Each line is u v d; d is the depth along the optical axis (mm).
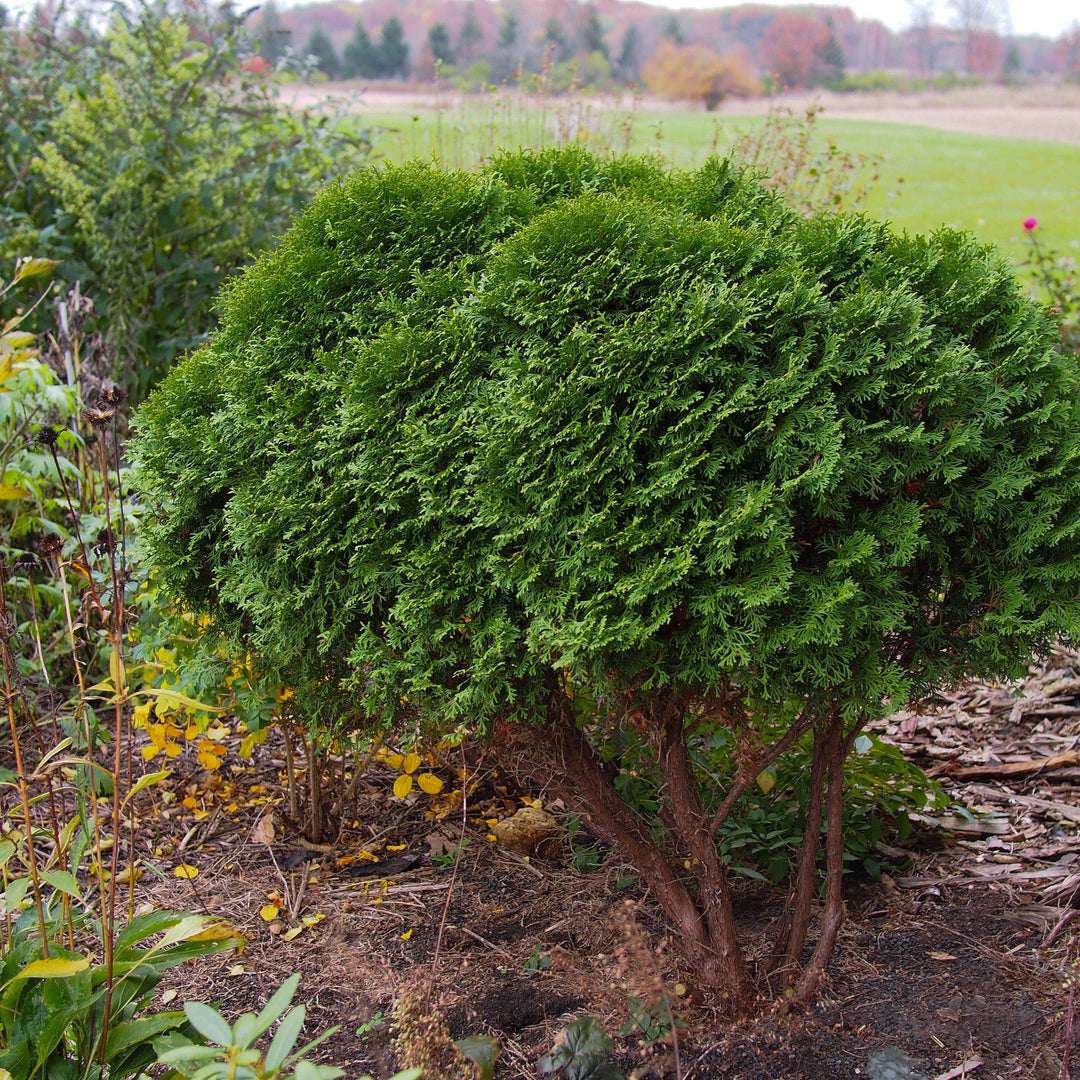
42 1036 1712
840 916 2191
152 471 2332
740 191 2344
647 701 2027
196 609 2398
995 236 8484
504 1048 2082
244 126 5988
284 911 2672
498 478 1906
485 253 2197
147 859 2932
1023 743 3537
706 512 1813
